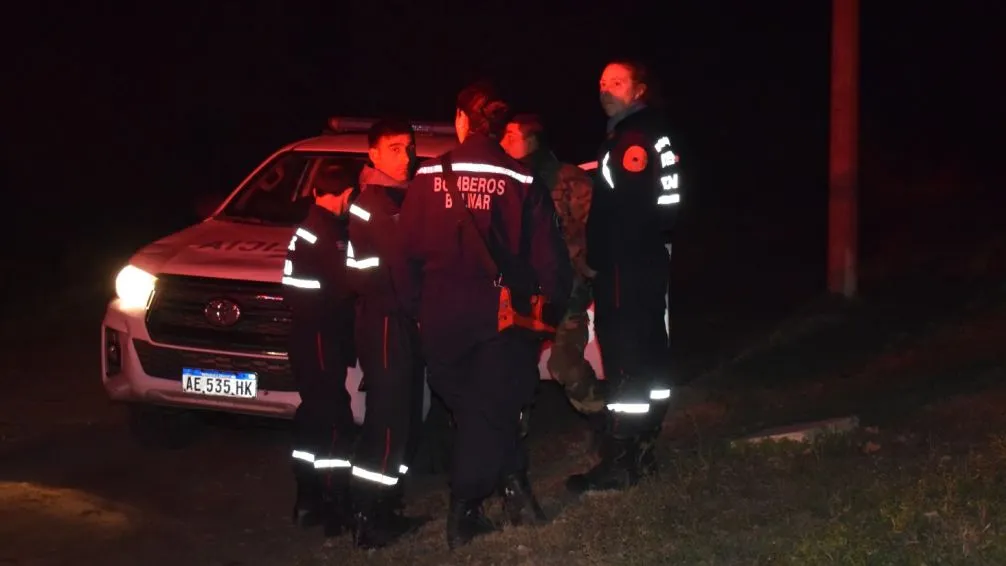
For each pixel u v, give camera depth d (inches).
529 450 286.0
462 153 203.3
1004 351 324.2
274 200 314.3
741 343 393.7
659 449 261.7
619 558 195.0
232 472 282.5
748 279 525.3
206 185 691.4
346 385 250.5
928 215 664.4
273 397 262.8
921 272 476.7
